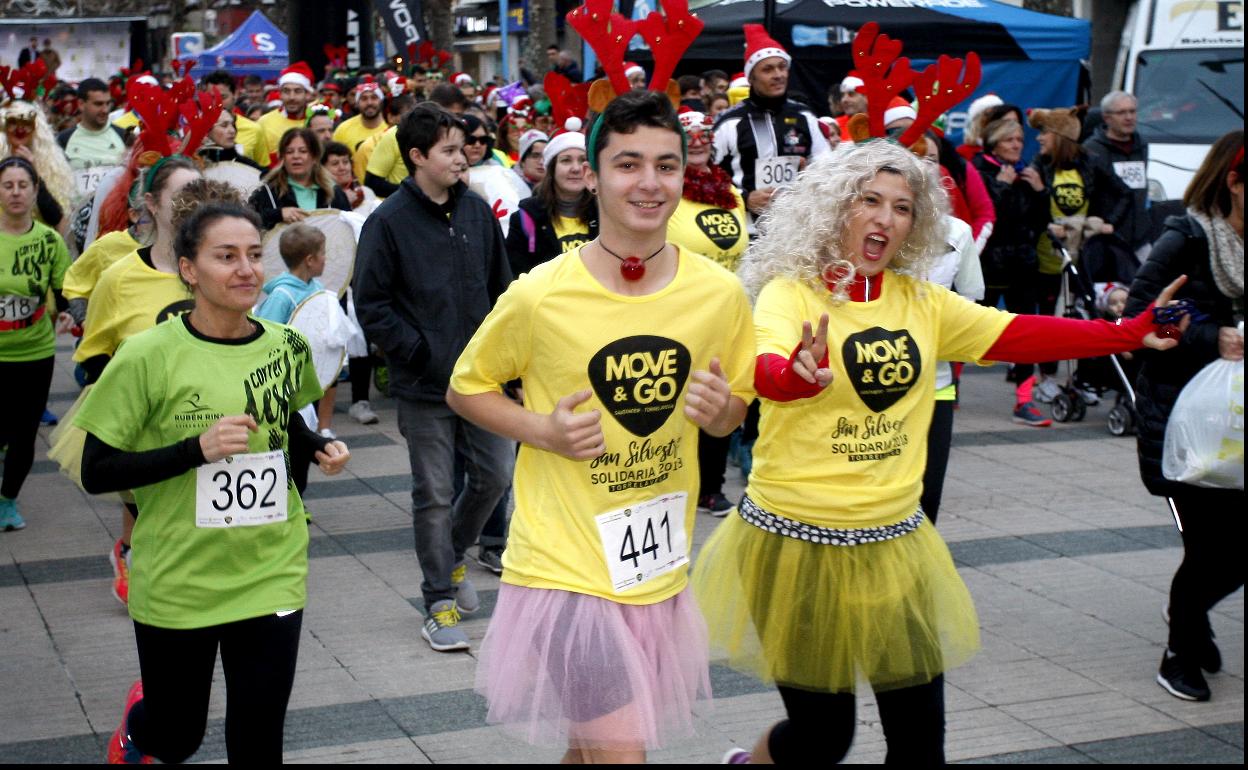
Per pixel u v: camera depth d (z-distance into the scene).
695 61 13.73
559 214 6.48
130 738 3.78
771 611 3.53
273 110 12.64
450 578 5.26
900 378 3.51
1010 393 10.27
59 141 11.38
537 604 3.15
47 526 6.96
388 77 14.41
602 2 3.37
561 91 4.53
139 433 3.53
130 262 4.88
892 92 4.03
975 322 3.70
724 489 7.57
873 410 3.49
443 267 5.29
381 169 9.68
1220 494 4.55
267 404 3.57
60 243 6.75
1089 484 7.59
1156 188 11.82
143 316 4.82
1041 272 9.74
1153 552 6.34
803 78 12.73
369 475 7.93
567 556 3.15
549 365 3.14
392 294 5.29
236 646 3.49
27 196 6.59
